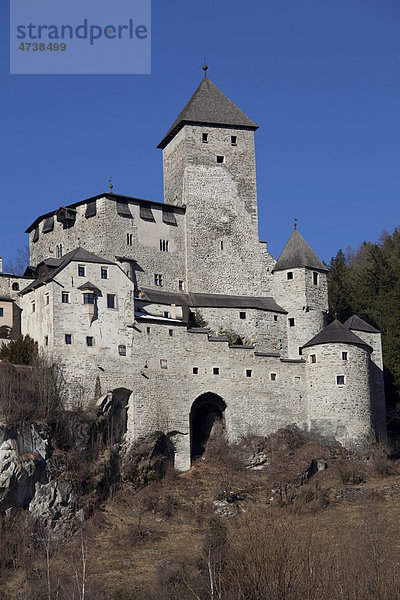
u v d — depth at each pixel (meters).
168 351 84.94
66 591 58.59
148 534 71.50
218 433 86.69
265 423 87.06
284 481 80.62
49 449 74.00
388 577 54.00
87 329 81.44
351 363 88.44
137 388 82.56
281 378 88.75
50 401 76.19
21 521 69.81
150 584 59.69
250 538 52.81
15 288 88.38
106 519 73.88
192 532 72.38
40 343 81.94
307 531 62.38
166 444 82.88
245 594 49.81
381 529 65.94
